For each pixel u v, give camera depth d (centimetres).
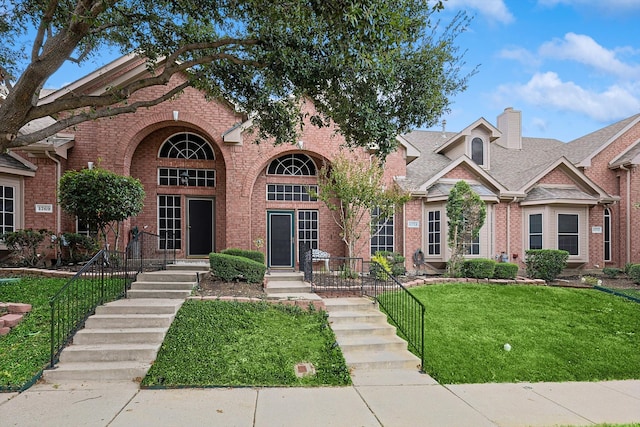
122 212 1033
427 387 581
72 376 572
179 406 491
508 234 1555
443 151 1820
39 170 1220
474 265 1176
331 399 527
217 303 791
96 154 1272
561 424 468
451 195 1199
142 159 1381
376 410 495
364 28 554
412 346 722
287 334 706
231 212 1337
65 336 662
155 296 838
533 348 738
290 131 918
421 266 1477
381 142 728
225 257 959
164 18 839
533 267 1241
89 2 616
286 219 1469
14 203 1191
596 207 1606
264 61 742
